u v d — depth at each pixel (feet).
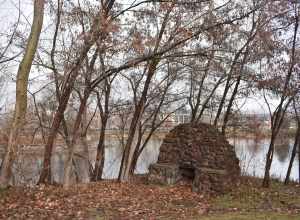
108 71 43.75
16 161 54.90
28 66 35.32
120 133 77.92
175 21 47.32
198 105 69.46
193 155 45.39
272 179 60.49
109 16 42.70
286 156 104.06
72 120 65.16
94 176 62.34
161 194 40.14
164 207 33.99
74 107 60.95
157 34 47.24
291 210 33.14
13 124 35.19
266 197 39.65
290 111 61.57
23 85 35.14
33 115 63.46
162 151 49.06
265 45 49.57
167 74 66.74
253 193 41.60
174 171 45.91
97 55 47.47
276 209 33.55
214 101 68.90
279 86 49.85
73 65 44.37
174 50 47.93
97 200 35.01
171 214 31.17
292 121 68.18
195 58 51.24
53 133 46.42
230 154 45.78
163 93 68.13
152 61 51.52
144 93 54.75
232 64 53.47
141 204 34.65
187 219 29.12
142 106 55.57
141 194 39.58
